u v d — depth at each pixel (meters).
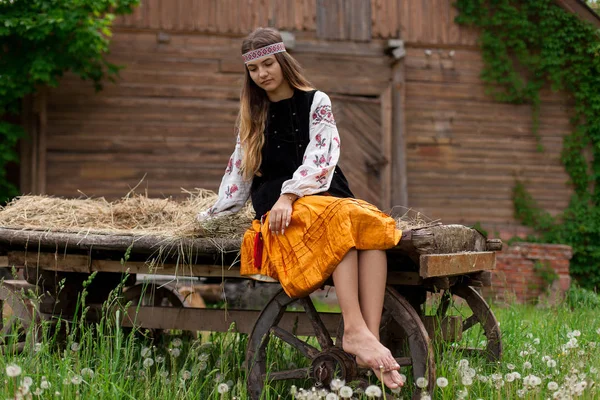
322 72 12.59
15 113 11.14
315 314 3.94
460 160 13.06
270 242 3.81
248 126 4.12
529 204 13.10
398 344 4.65
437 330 4.28
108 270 4.66
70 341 4.02
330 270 3.60
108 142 11.91
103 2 10.59
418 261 3.73
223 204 4.24
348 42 12.73
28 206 4.97
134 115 12.02
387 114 12.74
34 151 11.59
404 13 12.94
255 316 4.64
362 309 3.62
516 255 12.51
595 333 5.32
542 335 5.33
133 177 11.97
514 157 13.22
